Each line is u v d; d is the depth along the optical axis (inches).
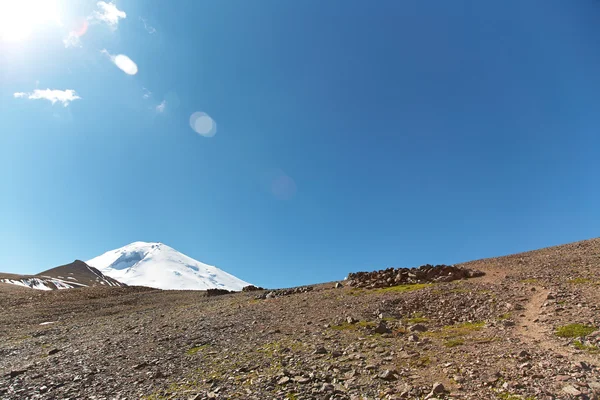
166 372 548.1
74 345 866.1
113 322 1311.5
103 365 621.6
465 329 630.5
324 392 414.6
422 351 532.4
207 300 1795.0
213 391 443.8
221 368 540.4
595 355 427.2
